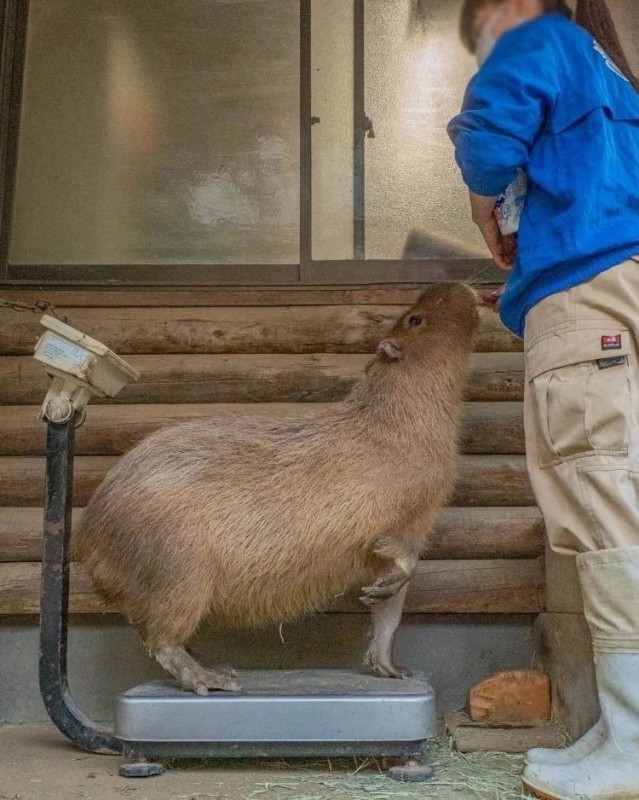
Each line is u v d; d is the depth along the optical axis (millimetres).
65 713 2543
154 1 4047
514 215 2348
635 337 2045
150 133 3930
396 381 2652
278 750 2324
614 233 2086
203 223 3852
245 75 3988
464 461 3277
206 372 3418
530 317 2217
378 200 3875
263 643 3137
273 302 3555
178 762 2463
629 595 1944
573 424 2051
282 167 3902
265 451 2557
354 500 2504
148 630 2471
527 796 2102
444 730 2834
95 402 3424
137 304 3557
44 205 3844
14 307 2727
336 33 4008
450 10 3977
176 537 2439
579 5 2377
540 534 3148
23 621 3156
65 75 3967
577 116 2131
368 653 2701
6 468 3285
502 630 3135
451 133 2184
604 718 1990
